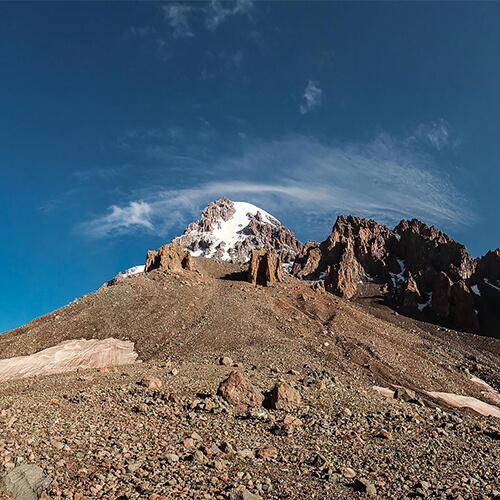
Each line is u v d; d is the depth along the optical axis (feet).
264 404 108.99
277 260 554.05
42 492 45.03
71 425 70.38
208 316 368.68
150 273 476.13
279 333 345.51
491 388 324.60
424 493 60.75
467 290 574.56
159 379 125.49
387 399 152.15
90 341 300.81
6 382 125.70
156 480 52.60
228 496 50.14
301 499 54.65
